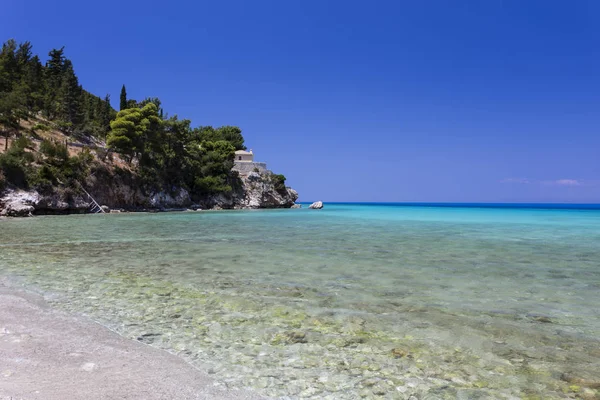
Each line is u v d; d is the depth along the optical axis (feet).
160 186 272.31
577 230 116.06
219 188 319.47
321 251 64.69
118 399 15.87
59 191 197.88
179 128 312.09
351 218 183.32
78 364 19.38
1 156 178.70
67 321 26.45
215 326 26.27
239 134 444.14
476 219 180.86
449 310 30.94
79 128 314.96
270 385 18.07
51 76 375.25
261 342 23.56
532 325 27.48
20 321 26.04
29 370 18.33
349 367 20.29
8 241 75.36
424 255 61.05
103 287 36.94
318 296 34.71
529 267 50.96
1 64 320.91
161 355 21.13
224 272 45.39
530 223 151.02
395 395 17.43
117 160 264.31
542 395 17.65
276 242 78.23
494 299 34.53
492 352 22.62
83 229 106.22
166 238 84.64
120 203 242.99
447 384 18.61
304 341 23.84
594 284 40.88
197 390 17.22
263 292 35.86
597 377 19.53
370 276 43.93
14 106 261.65
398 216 209.26
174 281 40.11
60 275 42.39
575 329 26.71
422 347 23.21
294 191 419.13
